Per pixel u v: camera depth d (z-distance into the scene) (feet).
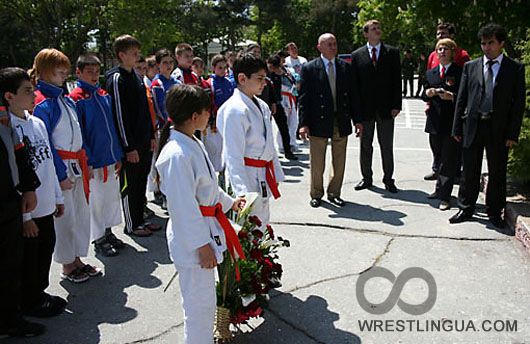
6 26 98.07
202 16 142.41
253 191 12.55
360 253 15.47
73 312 12.37
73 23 92.79
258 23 151.94
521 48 19.86
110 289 13.56
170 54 20.43
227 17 150.92
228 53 27.45
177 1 96.02
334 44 19.58
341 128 19.80
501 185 17.13
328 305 12.45
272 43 153.17
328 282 13.62
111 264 15.16
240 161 12.15
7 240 10.63
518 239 16.12
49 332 11.48
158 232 17.85
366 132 22.00
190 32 142.51
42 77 13.37
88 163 15.14
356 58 21.63
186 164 9.11
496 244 15.93
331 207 20.13
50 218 12.32
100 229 15.90
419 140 34.27
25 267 11.85
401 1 25.66
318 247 15.98
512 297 12.69
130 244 16.74
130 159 16.49
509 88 16.40
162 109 20.15
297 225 18.03
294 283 13.60
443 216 18.65
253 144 12.48
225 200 10.71
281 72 30.25
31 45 98.63
